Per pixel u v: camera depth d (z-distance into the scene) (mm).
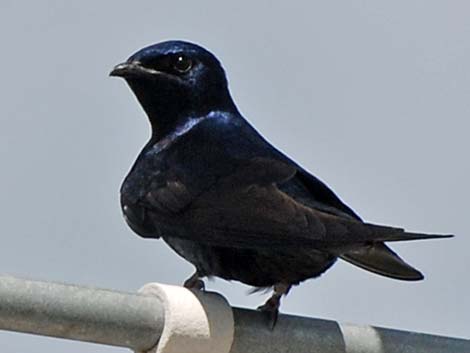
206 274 10500
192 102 11227
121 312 8047
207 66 11273
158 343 8281
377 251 10094
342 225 9242
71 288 7836
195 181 10508
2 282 7648
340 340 8602
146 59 11258
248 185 10180
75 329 7855
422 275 10141
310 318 8711
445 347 8711
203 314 8477
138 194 10805
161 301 8398
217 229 9984
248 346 8617
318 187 10328
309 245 9352
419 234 8812
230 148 10797
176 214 10398
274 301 8945
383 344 8656
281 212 9695
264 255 10016
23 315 7676
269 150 10844
